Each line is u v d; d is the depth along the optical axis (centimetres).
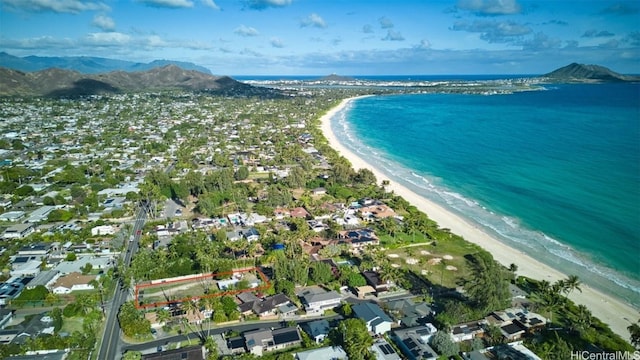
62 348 10800
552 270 15462
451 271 15388
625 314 12862
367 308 12200
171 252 15812
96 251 16762
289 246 15738
